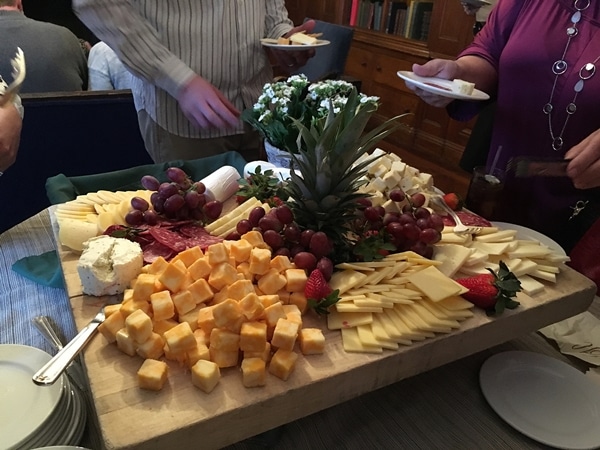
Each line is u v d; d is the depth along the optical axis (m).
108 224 0.97
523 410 0.81
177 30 1.39
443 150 3.62
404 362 0.78
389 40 3.83
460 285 0.86
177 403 0.64
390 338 0.78
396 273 0.89
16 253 1.11
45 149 2.05
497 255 1.01
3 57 2.12
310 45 1.51
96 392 0.65
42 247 1.13
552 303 0.93
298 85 1.30
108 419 0.61
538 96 1.41
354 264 0.89
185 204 1.02
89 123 2.08
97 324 0.75
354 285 0.84
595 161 1.13
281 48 1.50
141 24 1.32
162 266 0.81
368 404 0.84
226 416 0.64
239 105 1.60
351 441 0.77
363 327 0.79
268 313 0.73
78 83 2.32
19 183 2.07
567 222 1.46
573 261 1.23
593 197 1.41
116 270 0.81
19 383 0.71
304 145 0.98
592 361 0.94
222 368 0.70
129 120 2.14
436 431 0.79
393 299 0.83
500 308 0.86
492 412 0.83
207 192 1.11
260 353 0.70
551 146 1.43
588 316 1.05
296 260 0.85
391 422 0.80
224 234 1.00
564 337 1.00
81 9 1.28
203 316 0.73
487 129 1.86
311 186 0.90
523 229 1.25
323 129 0.89
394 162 1.20
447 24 3.30
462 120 1.59
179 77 1.32
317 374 0.71
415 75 1.51
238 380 0.69
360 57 4.16
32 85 2.18
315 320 0.81
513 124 1.49
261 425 0.68
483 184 1.32
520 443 0.77
